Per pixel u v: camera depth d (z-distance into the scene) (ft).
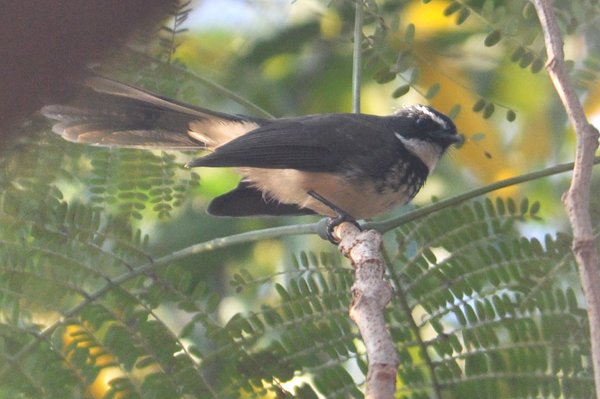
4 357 23.29
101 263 24.52
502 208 25.44
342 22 32.65
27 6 7.65
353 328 24.27
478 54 39.65
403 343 24.82
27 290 23.98
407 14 38.19
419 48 37.93
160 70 28.30
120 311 24.14
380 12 30.53
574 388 23.40
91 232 24.52
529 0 27.58
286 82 43.62
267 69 43.37
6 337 23.50
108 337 23.79
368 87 44.06
